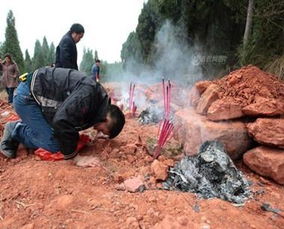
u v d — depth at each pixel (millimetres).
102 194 2971
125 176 3355
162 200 2844
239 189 3156
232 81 4328
